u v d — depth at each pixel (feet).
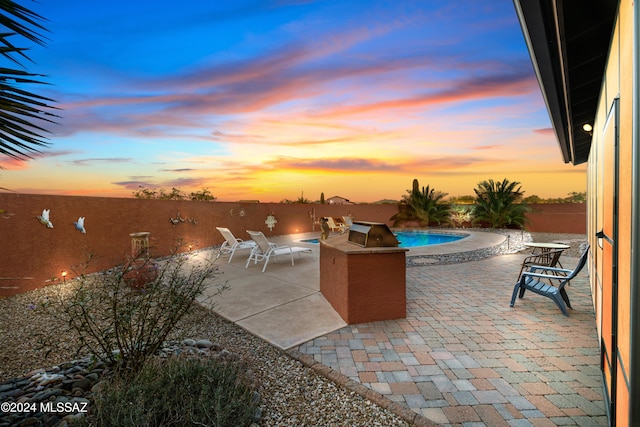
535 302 14.53
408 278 19.67
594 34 7.48
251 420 6.40
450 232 53.01
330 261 14.23
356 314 12.00
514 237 43.68
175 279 9.34
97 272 20.92
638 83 3.91
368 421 6.60
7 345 10.47
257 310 13.55
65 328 11.85
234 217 38.52
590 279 16.67
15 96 5.15
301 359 9.27
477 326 11.66
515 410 6.83
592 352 9.45
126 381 6.70
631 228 4.13
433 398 7.31
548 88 8.93
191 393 6.44
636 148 3.93
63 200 18.85
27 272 16.60
